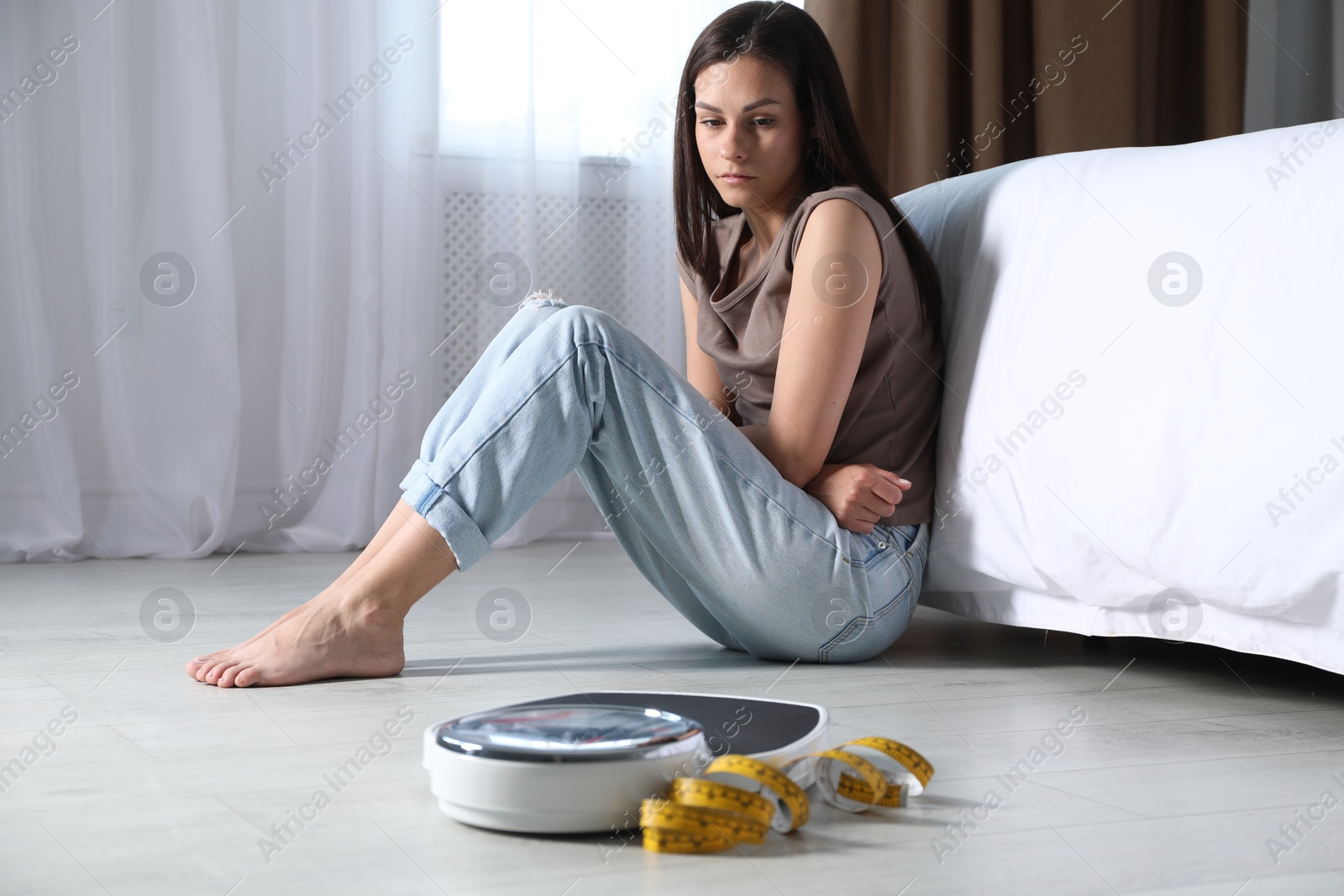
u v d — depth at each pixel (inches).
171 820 29.7
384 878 26.0
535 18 106.5
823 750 33.3
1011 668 50.8
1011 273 51.1
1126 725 40.4
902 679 48.2
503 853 27.6
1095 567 45.7
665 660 51.8
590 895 25.1
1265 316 40.5
